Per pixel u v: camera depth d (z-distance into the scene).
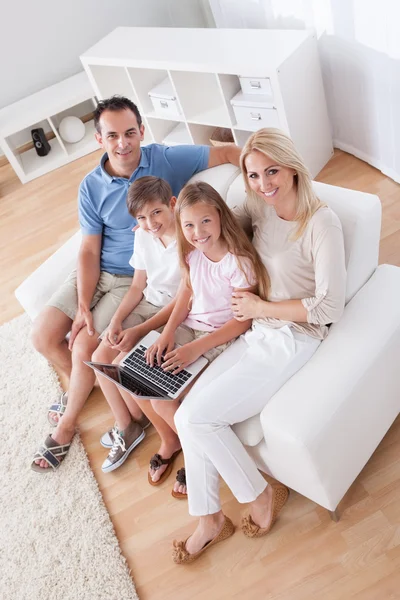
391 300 1.82
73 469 2.36
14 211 3.98
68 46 4.27
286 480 1.88
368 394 1.75
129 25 4.34
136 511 2.18
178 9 4.38
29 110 4.07
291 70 2.72
